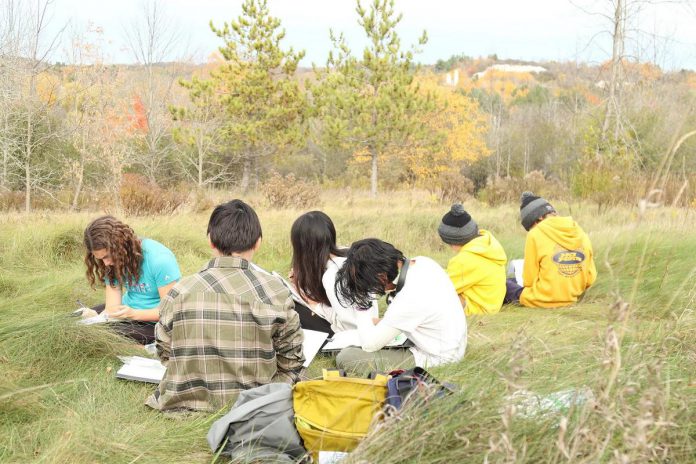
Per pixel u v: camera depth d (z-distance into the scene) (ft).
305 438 8.35
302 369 10.54
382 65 68.33
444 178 59.67
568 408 6.89
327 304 13.47
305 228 13.09
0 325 12.14
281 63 77.15
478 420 6.88
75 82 54.03
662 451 6.50
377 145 71.67
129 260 12.56
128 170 80.07
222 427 8.57
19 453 8.64
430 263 11.32
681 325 10.59
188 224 26.40
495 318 14.39
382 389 8.25
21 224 24.09
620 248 18.67
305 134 77.46
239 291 9.77
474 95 164.25
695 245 18.20
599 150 53.16
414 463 6.66
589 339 11.15
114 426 9.45
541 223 15.99
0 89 44.37
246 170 78.33
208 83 72.33
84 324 12.12
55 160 54.49
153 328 13.00
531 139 109.19
